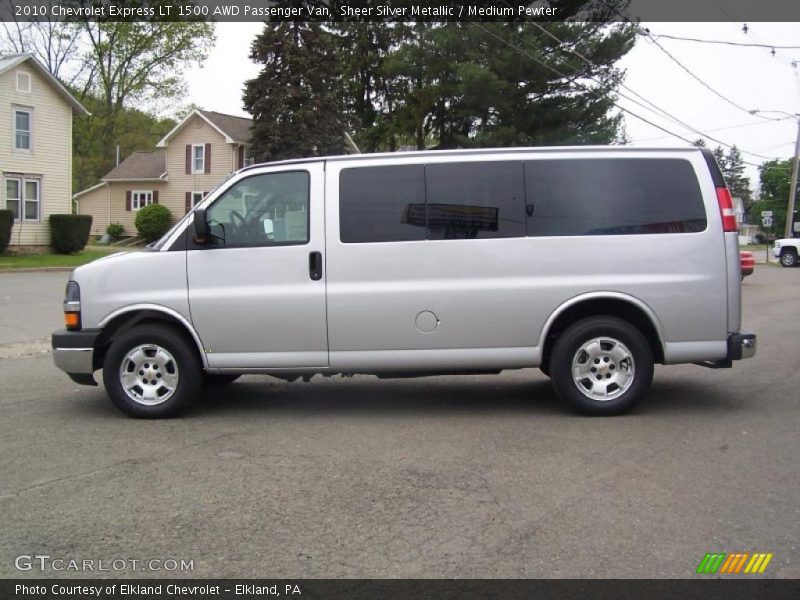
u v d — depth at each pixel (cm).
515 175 651
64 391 802
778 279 2697
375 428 636
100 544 402
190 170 4666
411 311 645
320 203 651
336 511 445
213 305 651
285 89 3394
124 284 659
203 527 424
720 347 650
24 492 481
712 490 473
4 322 1365
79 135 5356
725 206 651
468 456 551
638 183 652
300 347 652
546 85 2900
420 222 649
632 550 388
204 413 696
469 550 391
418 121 3544
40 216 3288
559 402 729
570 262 645
